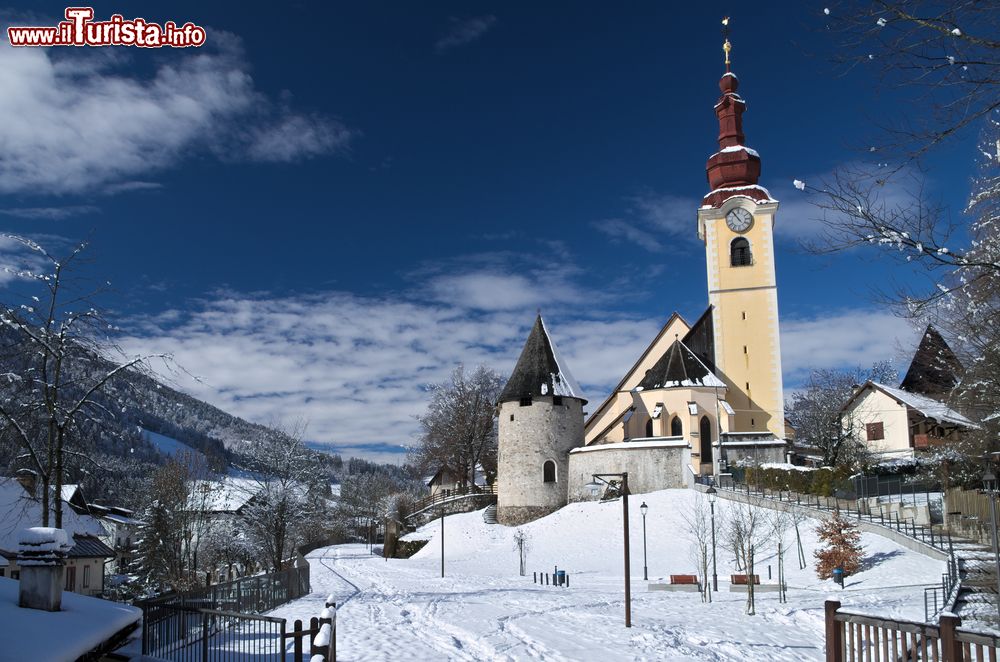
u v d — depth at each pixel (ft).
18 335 71.05
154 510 174.09
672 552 166.71
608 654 71.36
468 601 111.45
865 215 36.29
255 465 199.62
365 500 407.03
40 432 76.28
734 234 237.25
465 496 254.88
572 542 187.21
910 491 173.78
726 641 79.15
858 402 212.64
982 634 39.47
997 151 38.60
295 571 115.96
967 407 92.48
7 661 37.45
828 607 46.85
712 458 216.13
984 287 47.73
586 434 249.55
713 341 236.02
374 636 77.87
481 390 306.55
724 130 248.93
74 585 135.23
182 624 60.70
